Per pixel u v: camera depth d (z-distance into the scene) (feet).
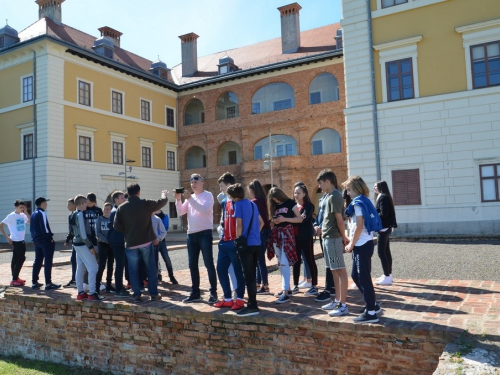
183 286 27.20
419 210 57.16
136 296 21.81
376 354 15.40
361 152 60.64
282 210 22.03
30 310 24.68
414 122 57.72
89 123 94.32
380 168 59.47
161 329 20.20
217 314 18.71
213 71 124.06
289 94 110.11
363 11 61.05
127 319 21.22
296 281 23.62
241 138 112.16
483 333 14.11
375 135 59.62
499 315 16.29
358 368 15.74
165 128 116.98
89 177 93.25
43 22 100.17
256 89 110.63
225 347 18.49
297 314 17.88
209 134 116.67
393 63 59.36
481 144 54.08
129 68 103.19
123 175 101.81
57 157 86.53
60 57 88.43
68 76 90.12
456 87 55.52
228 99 120.37
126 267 26.43
